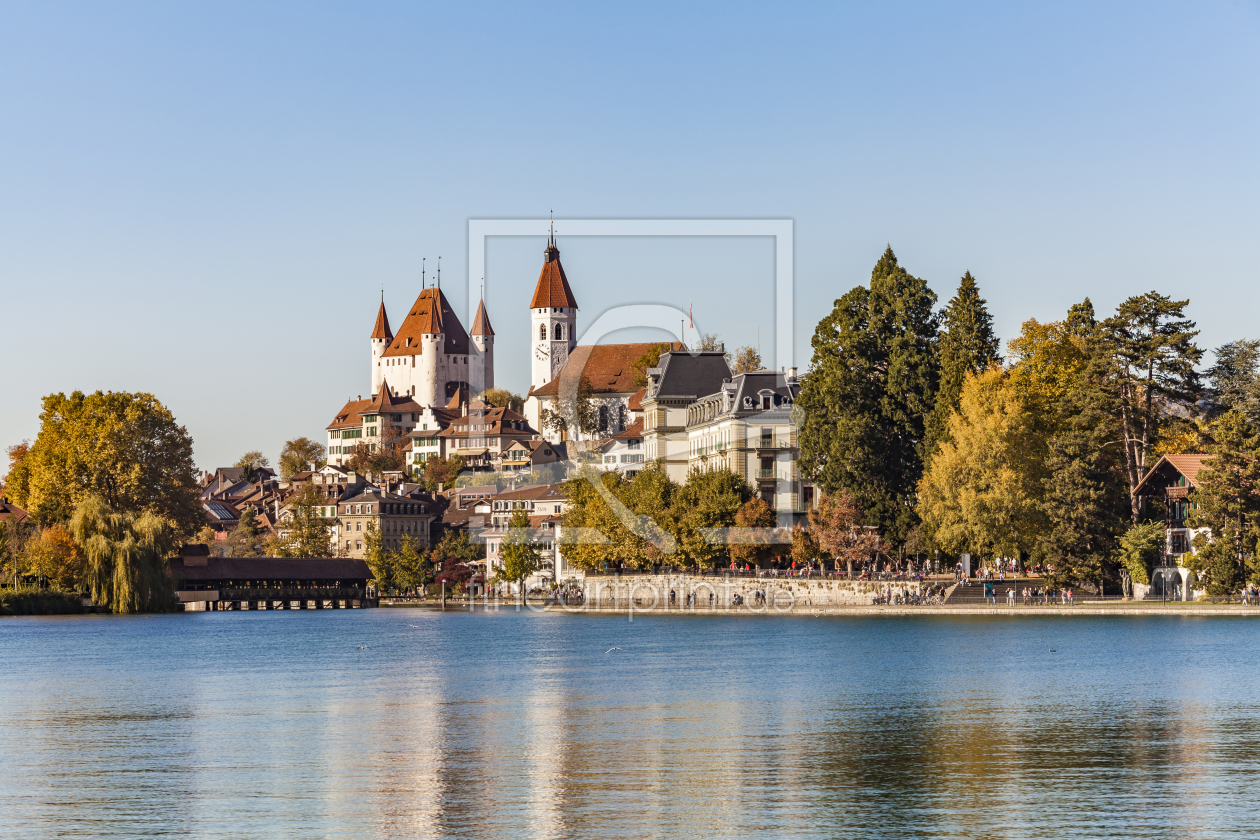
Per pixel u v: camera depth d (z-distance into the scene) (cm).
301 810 5488
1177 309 16700
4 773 6431
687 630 15838
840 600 17112
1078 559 15600
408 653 14250
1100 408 16325
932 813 5300
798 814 5306
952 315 17675
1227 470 14700
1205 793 5569
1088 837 4934
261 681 11162
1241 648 11200
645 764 6388
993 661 10788
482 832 5100
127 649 15775
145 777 6272
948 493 15862
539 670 11519
